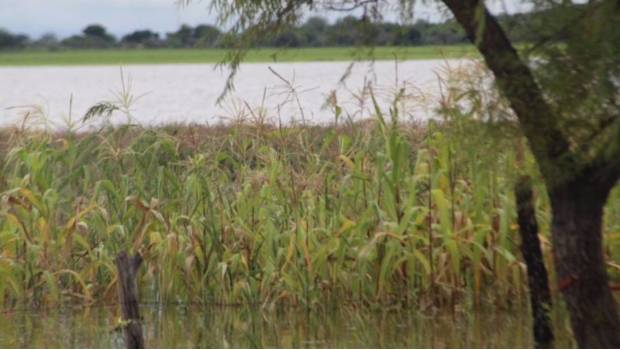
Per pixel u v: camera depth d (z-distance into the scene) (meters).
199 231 24.89
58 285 25.42
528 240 19.27
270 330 22.97
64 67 186.75
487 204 23.72
